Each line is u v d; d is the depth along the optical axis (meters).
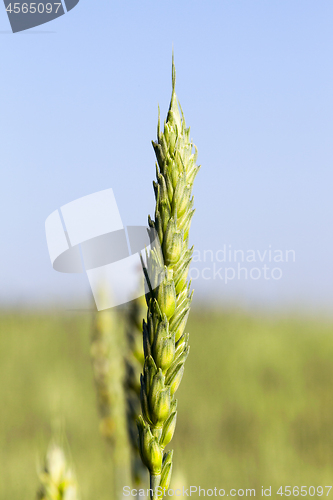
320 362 13.74
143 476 2.37
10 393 10.70
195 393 12.05
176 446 9.15
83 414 9.70
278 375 12.88
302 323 17.77
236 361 13.75
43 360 12.64
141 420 1.27
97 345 3.63
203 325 15.63
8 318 14.96
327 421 9.84
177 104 1.30
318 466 8.02
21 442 8.31
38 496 2.44
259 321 17.31
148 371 1.25
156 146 1.31
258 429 9.74
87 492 6.23
